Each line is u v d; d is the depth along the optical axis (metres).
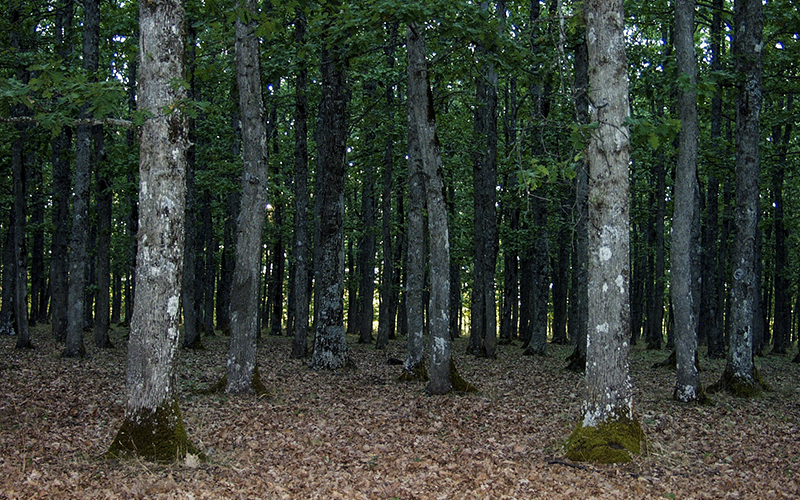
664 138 8.94
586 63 17.48
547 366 17.92
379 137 21.41
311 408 10.65
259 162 11.77
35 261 27.77
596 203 7.84
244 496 5.95
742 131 13.38
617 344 7.77
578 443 7.66
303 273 18.16
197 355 18.36
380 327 23.02
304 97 18.19
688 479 6.84
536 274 21.53
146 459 6.84
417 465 7.25
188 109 6.88
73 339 15.66
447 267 12.27
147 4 6.97
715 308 21.53
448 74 16.00
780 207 24.39
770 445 8.56
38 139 17.14
